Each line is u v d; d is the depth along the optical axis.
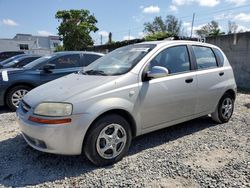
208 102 4.62
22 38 53.94
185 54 4.36
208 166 3.35
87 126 3.12
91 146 3.20
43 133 3.07
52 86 3.67
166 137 4.39
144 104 3.63
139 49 4.12
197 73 4.38
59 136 3.05
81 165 3.41
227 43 10.61
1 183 3.03
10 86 6.26
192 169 3.27
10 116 5.92
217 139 4.28
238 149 3.87
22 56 9.74
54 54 7.03
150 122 3.78
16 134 4.62
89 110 3.13
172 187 2.89
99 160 3.29
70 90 3.31
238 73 10.34
